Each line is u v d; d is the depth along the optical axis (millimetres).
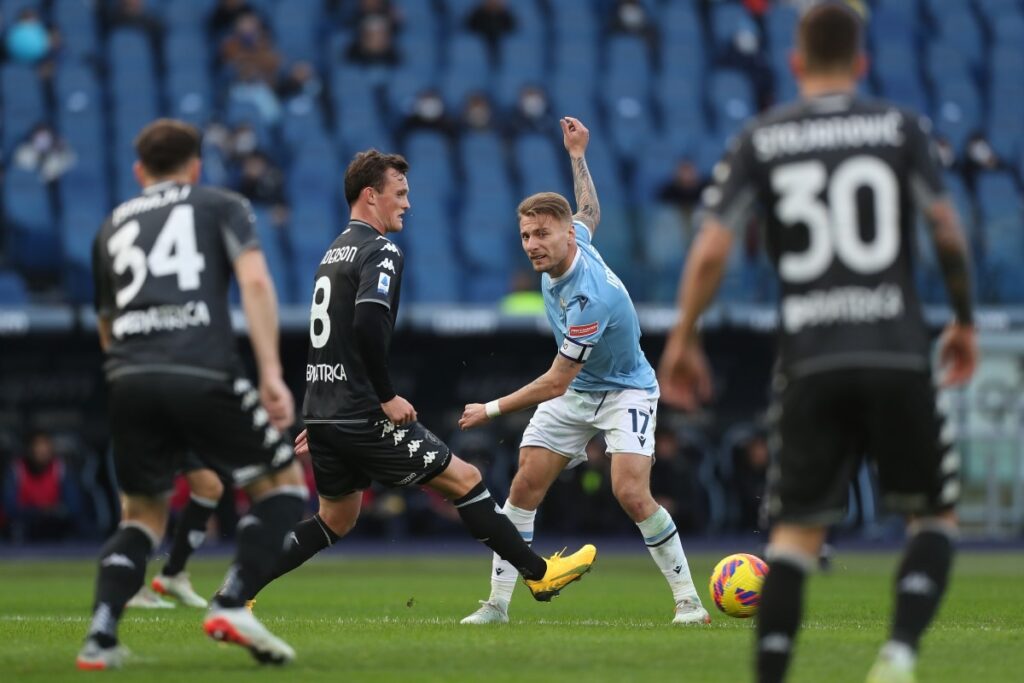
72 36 90250
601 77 91875
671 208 73125
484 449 71500
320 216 77938
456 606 35531
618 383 28719
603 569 55562
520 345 71750
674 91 91750
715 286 16984
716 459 73875
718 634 24906
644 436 28594
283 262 75375
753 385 74125
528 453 28984
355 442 25984
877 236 16688
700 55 95312
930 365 16797
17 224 73000
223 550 66125
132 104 85062
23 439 69062
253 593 19812
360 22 91875
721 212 17000
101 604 19422
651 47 94312
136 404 19359
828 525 17016
